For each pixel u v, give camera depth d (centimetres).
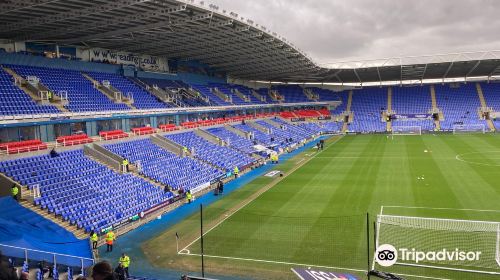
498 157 5022
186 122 5788
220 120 6506
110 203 2906
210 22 4022
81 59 4853
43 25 3503
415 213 2811
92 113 3941
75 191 2862
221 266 2091
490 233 2297
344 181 3981
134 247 2414
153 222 2911
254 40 5159
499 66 8281
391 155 5550
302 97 9969
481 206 2922
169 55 6000
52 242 2114
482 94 9400
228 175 4447
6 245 1783
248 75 8800
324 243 2331
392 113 9469
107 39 4456
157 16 3453
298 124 8900
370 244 2266
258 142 6244
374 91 10362
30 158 2998
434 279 1844
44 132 3581
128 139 4200
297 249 2262
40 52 4362
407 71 8881
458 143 6556
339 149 6438
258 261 2130
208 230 2664
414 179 3922
